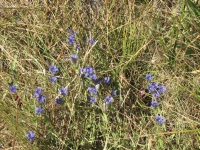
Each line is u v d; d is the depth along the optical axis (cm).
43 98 81
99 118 84
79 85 86
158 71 94
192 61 94
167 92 90
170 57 95
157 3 104
